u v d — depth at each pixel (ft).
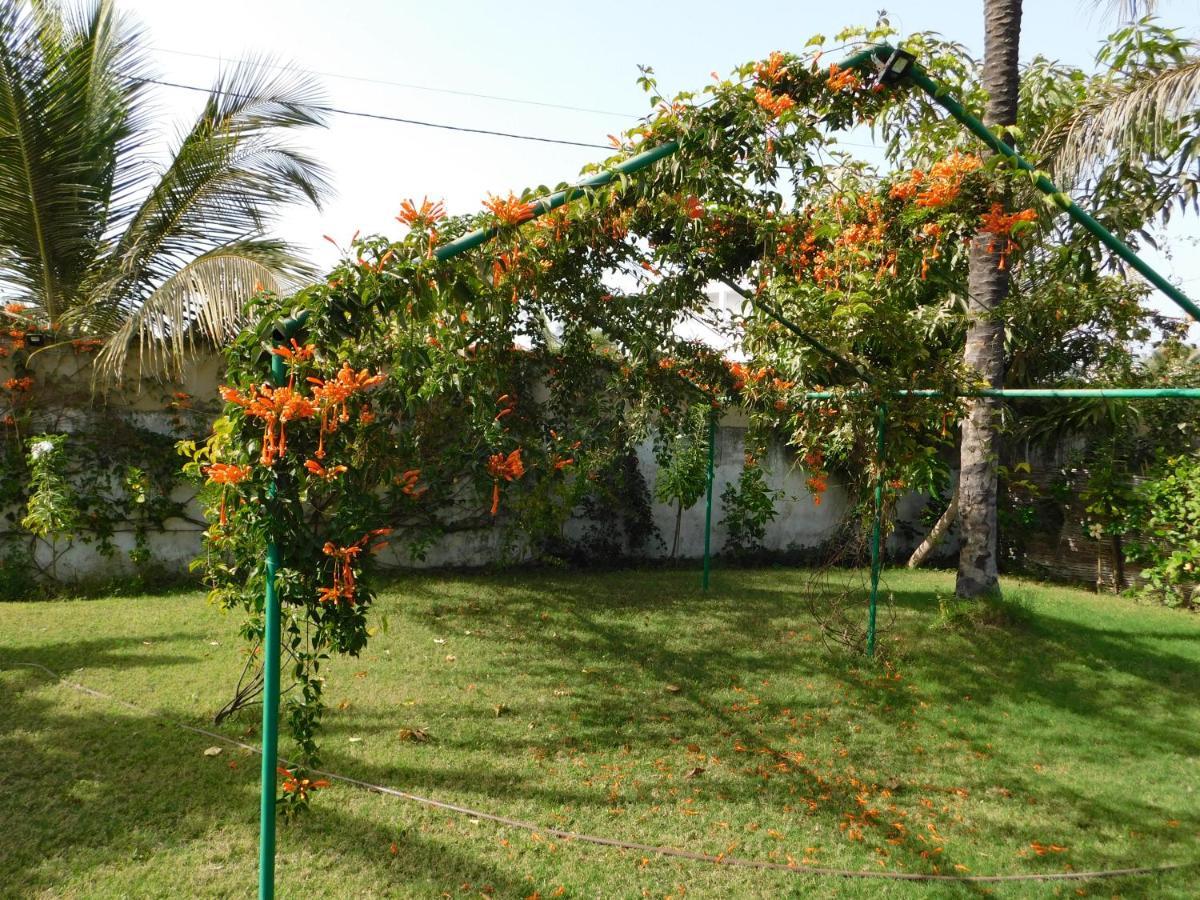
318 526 10.23
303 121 25.80
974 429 22.86
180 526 24.53
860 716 16.19
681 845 10.83
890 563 34.12
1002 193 14.11
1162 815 12.51
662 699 16.40
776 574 30.09
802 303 16.15
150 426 24.06
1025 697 17.71
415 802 11.51
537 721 14.87
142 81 24.91
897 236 15.67
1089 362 31.63
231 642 18.22
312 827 10.65
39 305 25.49
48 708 13.94
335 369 9.16
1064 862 10.96
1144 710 17.22
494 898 9.39
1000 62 21.09
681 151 11.19
